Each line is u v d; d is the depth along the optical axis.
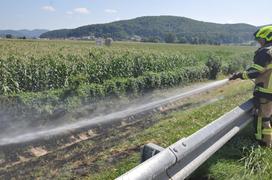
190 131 6.35
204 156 3.73
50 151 8.07
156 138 6.53
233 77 5.42
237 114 4.73
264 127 5.15
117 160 6.16
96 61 14.20
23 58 11.74
